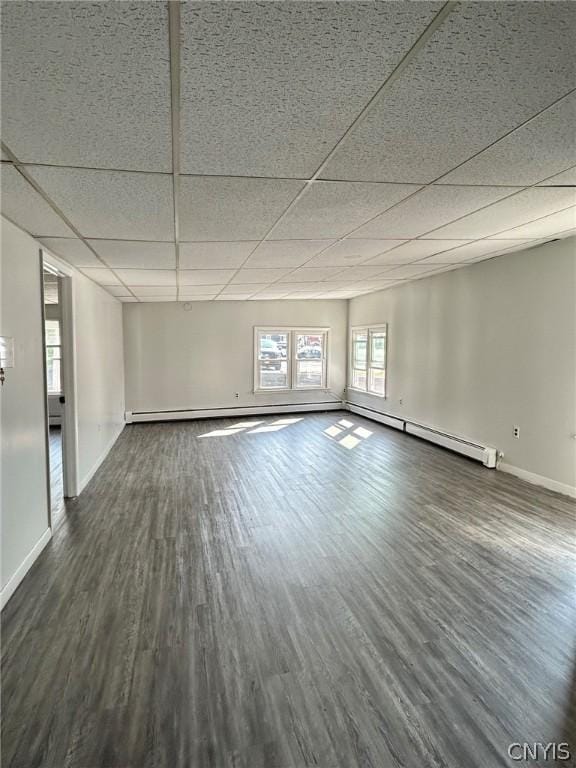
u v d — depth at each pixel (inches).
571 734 66.2
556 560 118.2
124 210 100.0
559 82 54.7
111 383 252.1
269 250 150.4
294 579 109.4
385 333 295.3
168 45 45.5
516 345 184.4
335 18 42.6
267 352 348.8
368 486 179.6
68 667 79.7
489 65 51.1
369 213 109.8
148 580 109.1
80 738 65.3
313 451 237.0
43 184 82.7
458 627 90.9
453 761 62.0
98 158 72.4
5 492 99.9
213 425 309.7
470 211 110.9
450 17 43.2
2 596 97.5
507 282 187.0
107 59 47.2
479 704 71.6
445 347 232.1
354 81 53.6
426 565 115.9
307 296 324.5
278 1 40.2
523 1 41.4
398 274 225.5
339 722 68.2
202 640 87.0
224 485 181.9
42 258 128.3
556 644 85.8
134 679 76.9
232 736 65.7
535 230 136.6
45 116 58.8
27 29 42.1
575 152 76.1
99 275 185.2
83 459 178.1
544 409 172.7
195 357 328.2
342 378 366.9
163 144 68.5
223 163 76.5
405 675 77.8
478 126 66.3
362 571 113.1
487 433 204.5
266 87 54.2
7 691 74.2
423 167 81.4
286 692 74.0
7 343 102.0
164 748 63.8
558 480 168.7
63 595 102.7
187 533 135.7
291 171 81.3
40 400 124.3
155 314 318.0
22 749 63.6
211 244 138.1
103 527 140.3
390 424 291.7
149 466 209.9
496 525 140.6
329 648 84.7
